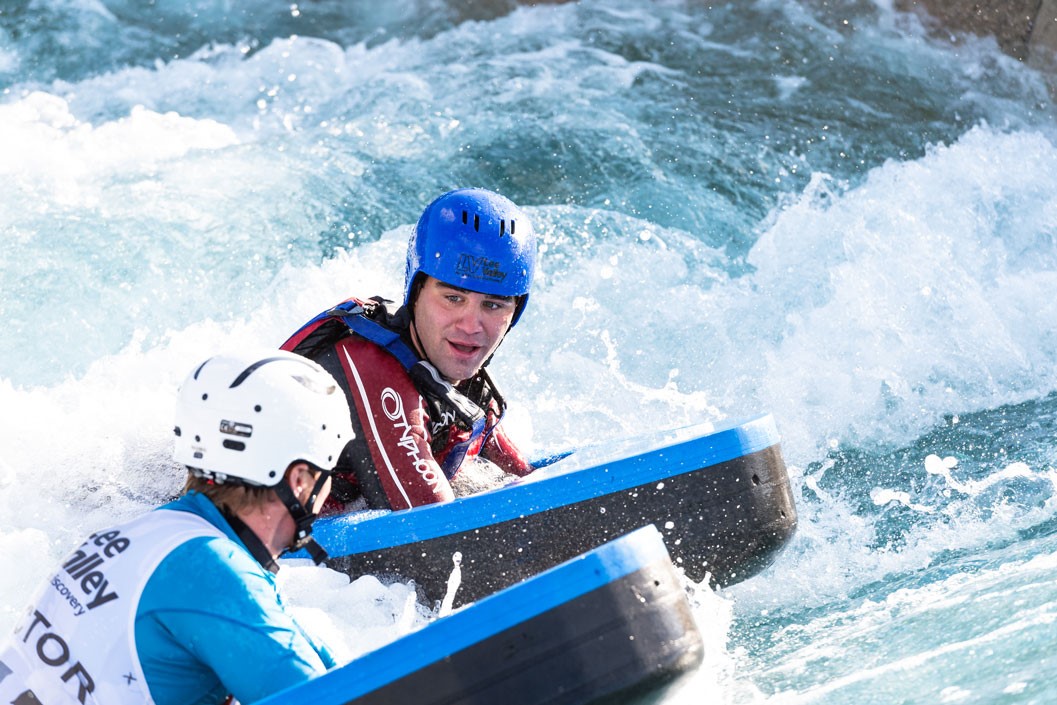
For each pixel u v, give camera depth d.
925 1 29.55
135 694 7.43
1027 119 27.42
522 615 7.12
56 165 21.66
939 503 13.55
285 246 20.09
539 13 31.14
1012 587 10.12
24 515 12.19
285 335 17.52
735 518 11.08
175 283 18.98
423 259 11.42
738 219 22.62
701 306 19.05
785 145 25.22
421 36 31.39
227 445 7.72
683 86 27.36
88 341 18.08
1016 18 28.64
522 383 17.81
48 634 7.54
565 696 7.07
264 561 7.87
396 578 10.70
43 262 18.86
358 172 22.83
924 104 27.20
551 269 19.70
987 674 8.15
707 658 10.16
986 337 18.27
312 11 32.38
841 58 28.48
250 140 25.14
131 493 12.53
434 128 24.97
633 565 7.33
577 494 10.79
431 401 11.57
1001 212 21.02
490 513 10.70
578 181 23.22
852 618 10.62
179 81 28.91
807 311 18.86
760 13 29.91
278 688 7.23
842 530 13.10
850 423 16.64
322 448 7.97
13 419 13.22
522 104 26.09
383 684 7.06
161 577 7.38
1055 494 13.24
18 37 30.67
